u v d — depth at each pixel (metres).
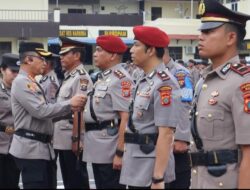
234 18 3.92
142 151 4.58
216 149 3.82
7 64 6.41
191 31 35.38
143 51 4.60
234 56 3.96
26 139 5.41
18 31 29.44
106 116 5.80
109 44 5.87
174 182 5.95
